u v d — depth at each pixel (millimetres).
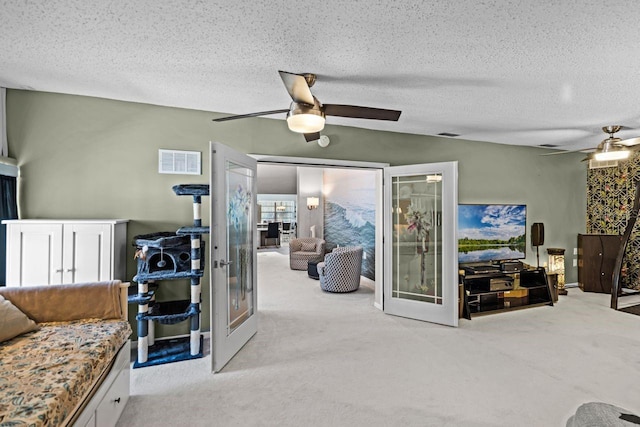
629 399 2260
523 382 2480
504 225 4914
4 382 1482
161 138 3250
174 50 2080
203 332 3361
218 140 3459
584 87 2623
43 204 2906
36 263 2598
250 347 3137
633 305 4512
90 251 2672
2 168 2648
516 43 1938
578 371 2648
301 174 8602
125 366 2209
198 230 2877
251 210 3463
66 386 1463
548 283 4547
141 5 1597
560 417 2064
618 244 5102
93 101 3035
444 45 1977
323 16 1684
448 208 3752
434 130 4168
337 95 2881
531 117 3494
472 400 2254
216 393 2355
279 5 1588
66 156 2969
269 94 2916
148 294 2840
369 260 5957
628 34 1809
